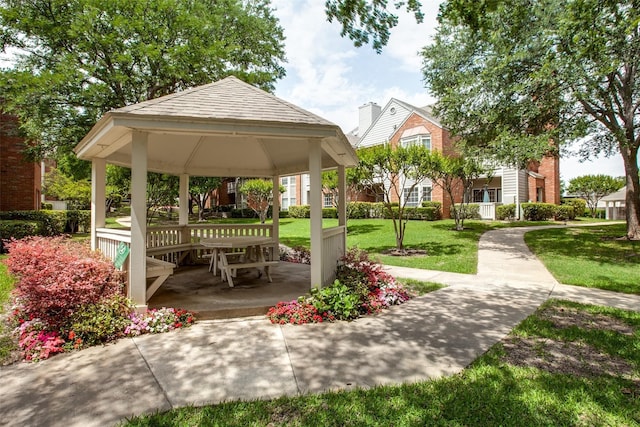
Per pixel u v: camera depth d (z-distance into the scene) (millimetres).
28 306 3869
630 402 2449
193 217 29844
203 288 5699
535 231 14039
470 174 13617
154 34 11625
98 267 4164
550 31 8336
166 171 7531
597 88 8773
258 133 4320
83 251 5031
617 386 2654
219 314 4418
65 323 3643
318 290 4703
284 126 4363
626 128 10258
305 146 6566
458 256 9406
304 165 7668
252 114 4406
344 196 6887
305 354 3297
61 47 11531
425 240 12156
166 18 12086
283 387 2688
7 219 12602
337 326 4098
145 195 4215
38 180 16531
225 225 8594
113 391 2646
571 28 7055
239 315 4477
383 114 22266
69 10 11164
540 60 9297
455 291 5789
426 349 3391
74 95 11352
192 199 26109
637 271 7195
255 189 20188
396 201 21172
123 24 10867
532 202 19781
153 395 2586
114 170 13477
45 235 13148
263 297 5078
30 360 3195
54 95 10961
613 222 19391
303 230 16219
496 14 8664
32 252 4484
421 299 5281
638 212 10867
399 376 2844
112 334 3695
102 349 3451
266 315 4531
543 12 8578
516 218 18938
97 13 10812
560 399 2477
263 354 3305
